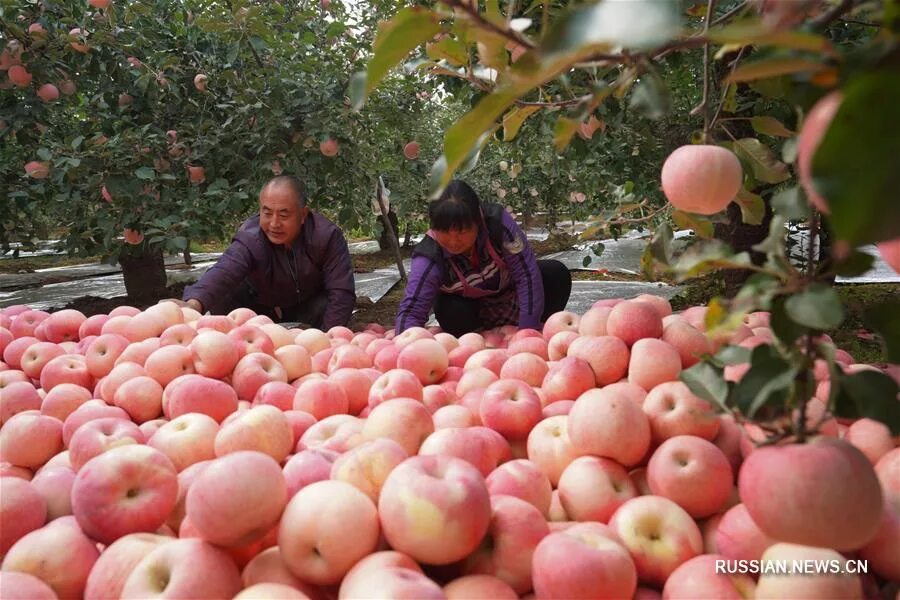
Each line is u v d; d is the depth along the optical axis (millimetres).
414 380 1783
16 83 4082
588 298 5391
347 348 2211
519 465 1280
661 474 1216
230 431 1438
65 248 5062
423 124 6453
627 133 4008
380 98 4801
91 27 4352
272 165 4422
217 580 990
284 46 4457
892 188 401
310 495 1056
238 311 2717
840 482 767
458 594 980
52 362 2062
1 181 4746
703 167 1090
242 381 1941
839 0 811
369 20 4793
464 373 1995
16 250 5355
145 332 2246
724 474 1201
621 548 1015
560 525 1223
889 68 418
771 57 591
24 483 1228
